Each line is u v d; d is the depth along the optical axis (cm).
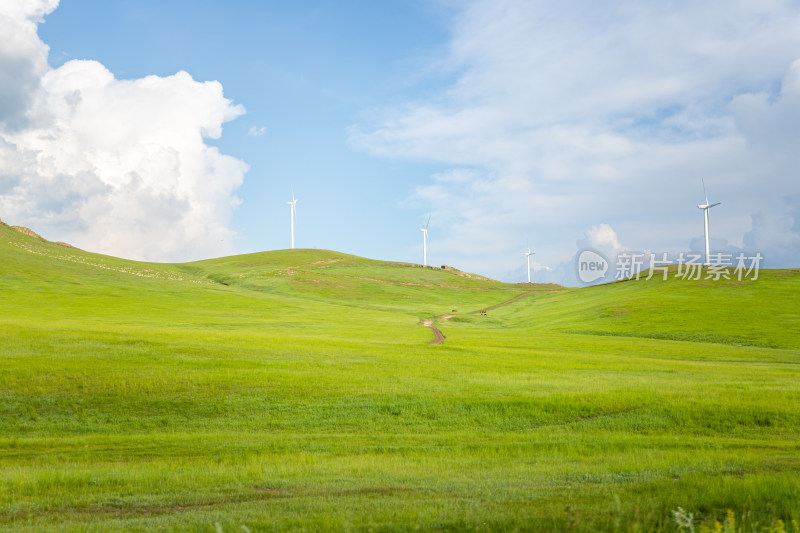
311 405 3120
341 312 12925
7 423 2734
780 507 1162
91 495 1432
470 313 14575
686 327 9038
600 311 11444
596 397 3188
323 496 1385
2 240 18325
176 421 2856
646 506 1145
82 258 19038
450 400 3183
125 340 4628
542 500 1289
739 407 2900
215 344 4841
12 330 4756
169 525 1116
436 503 1261
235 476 1659
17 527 1148
